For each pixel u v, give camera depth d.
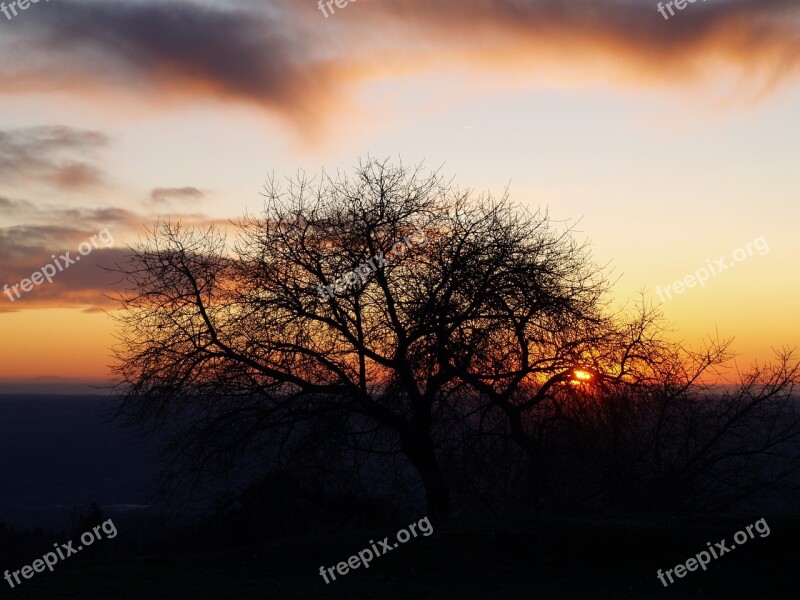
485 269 21.25
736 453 22.38
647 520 16.09
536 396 21.73
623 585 13.34
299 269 22.42
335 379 22.34
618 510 21.86
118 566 16.14
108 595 13.52
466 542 15.41
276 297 21.89
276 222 22.47
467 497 20.84
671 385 22.12
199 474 21.56
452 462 20.80
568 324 21.14
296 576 14.62
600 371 21.39
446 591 13.14
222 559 16.08
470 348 20.42
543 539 15.20
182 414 21.91
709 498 22.34
